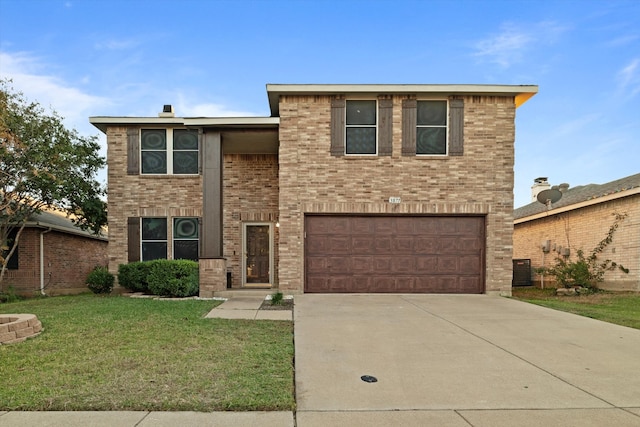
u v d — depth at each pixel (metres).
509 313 7.65
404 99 10.46
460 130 10.43
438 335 5.87
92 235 16.58
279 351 4.86
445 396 3.62
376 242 10.48
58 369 4.14
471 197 10.38
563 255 13.73
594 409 3.37
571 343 5.48
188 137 12.17
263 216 12.68
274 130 11.09
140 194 12.04
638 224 10.91
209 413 3.18
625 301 9.66
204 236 10.84
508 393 3.70
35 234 13.88
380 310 7.89
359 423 3.07
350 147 10.53
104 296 10.51
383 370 4.32
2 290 12.62
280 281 10.27
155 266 10.10
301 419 3.13
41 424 2.96
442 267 10.47
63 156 11.45
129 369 4.15
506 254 10.35
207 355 4.66
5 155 10.42
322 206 10.34
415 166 10.42
